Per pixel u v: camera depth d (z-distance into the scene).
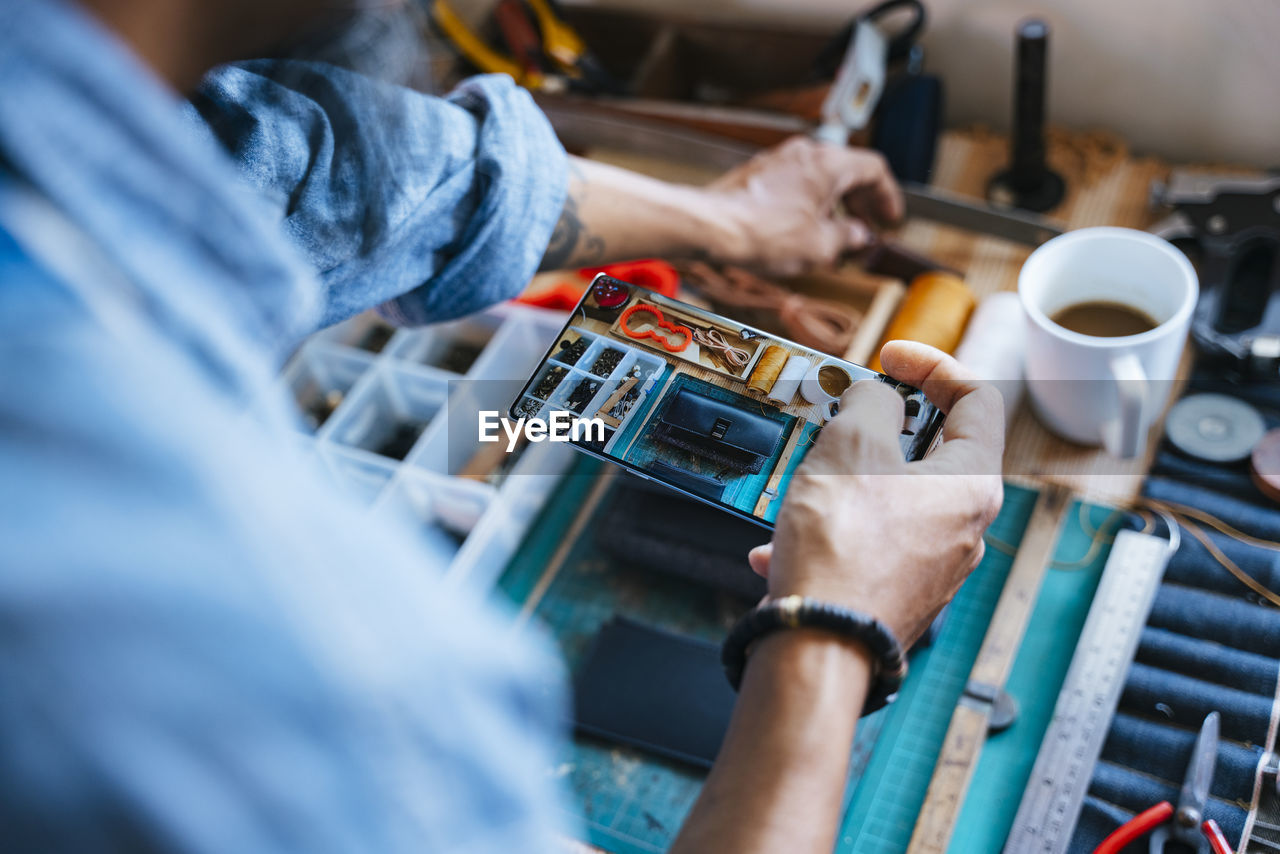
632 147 0.89
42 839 0.17
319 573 0.19
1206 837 0.54
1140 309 0.69
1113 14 0.84
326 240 0.41
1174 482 0.69
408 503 0.77
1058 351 0.64
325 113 0.36
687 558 0.70
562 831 0.54
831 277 0.78
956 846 0.60
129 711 0.17
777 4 0.97
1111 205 0.87
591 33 1.01
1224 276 0.76
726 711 0.65
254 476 0.19
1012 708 0.63
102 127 0.18
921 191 0.85
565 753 0.66
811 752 0.31
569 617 0.73
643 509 0.73
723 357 0.46
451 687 0.21
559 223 0.59
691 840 0.31
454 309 0.54
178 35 0.21
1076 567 0.68
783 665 0.33
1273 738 0.57
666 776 0.65
